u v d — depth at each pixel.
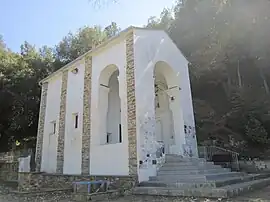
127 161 8.64
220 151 14.31
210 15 19.77
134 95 9.02
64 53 24.70
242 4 17.38
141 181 7.99
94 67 11.79
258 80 19.28
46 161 13.36
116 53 10.58
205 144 16.48
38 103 19.52
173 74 11.71
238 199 5.65
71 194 7.78
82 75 12.51
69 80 13.44
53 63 22.17
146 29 10.48
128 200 6.41
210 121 18.45
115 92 13.88
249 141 15.23
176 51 12.06
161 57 10.88
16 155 17.11
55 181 11.22
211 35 20.28
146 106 9.15
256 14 16.91
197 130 18.08
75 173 11.02
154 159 8.71
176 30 22.73
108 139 12.73
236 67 19.92
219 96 20.17
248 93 18.22
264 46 17.69
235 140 15.93
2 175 16.14
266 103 17.00
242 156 14.13
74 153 11.48
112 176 8.64
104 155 9.77
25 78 18.95
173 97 11.61
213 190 5.99
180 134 10.85
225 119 17.45
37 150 14.38
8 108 18.36
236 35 18.47
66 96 13.30
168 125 12.86
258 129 15.13
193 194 6.26
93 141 10.58
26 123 18.94
